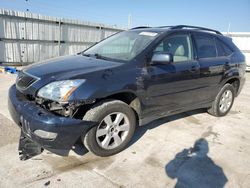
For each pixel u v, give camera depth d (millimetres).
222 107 4695
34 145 3043
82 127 2590
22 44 10570
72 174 2615
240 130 4156
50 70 2840
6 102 4703
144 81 3078
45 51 11531
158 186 2523
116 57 3355
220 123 4422
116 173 2689
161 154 3156
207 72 4004
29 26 10602
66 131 2488
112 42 3939
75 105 2559
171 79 3420
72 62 3197
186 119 4488
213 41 4363
